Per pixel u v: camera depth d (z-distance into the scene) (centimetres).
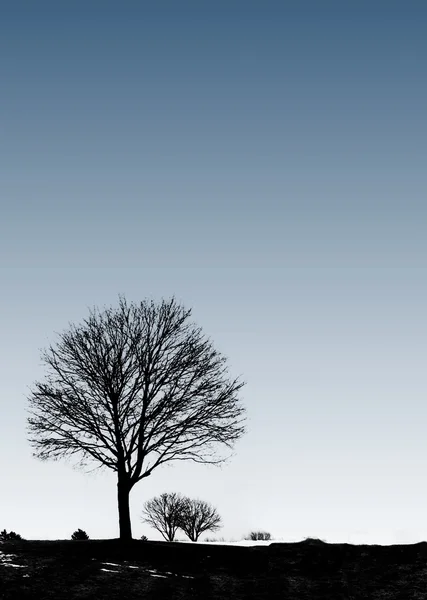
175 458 4150
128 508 4062
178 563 3662
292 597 3200
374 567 3659
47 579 3191
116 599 3002
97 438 4125
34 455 4150
